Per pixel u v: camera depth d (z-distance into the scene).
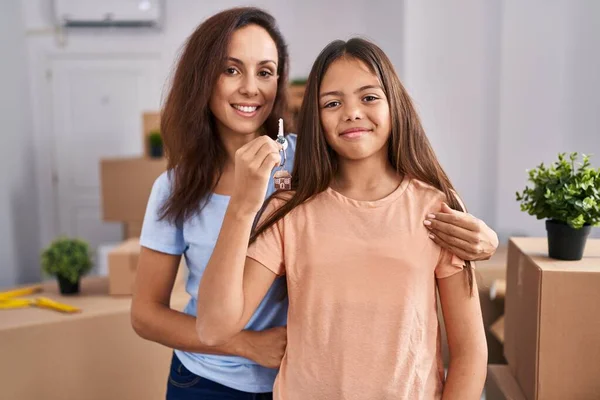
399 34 3.69
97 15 4.79
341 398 0.99
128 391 2.12
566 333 1.27
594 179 1.29
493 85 3.41
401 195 1.06
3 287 4.01
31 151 4.86
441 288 1.06
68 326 2.01
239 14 1.15
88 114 5.04
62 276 2.29
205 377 1.24
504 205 3.30
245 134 1.23
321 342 1.01
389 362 0.98
